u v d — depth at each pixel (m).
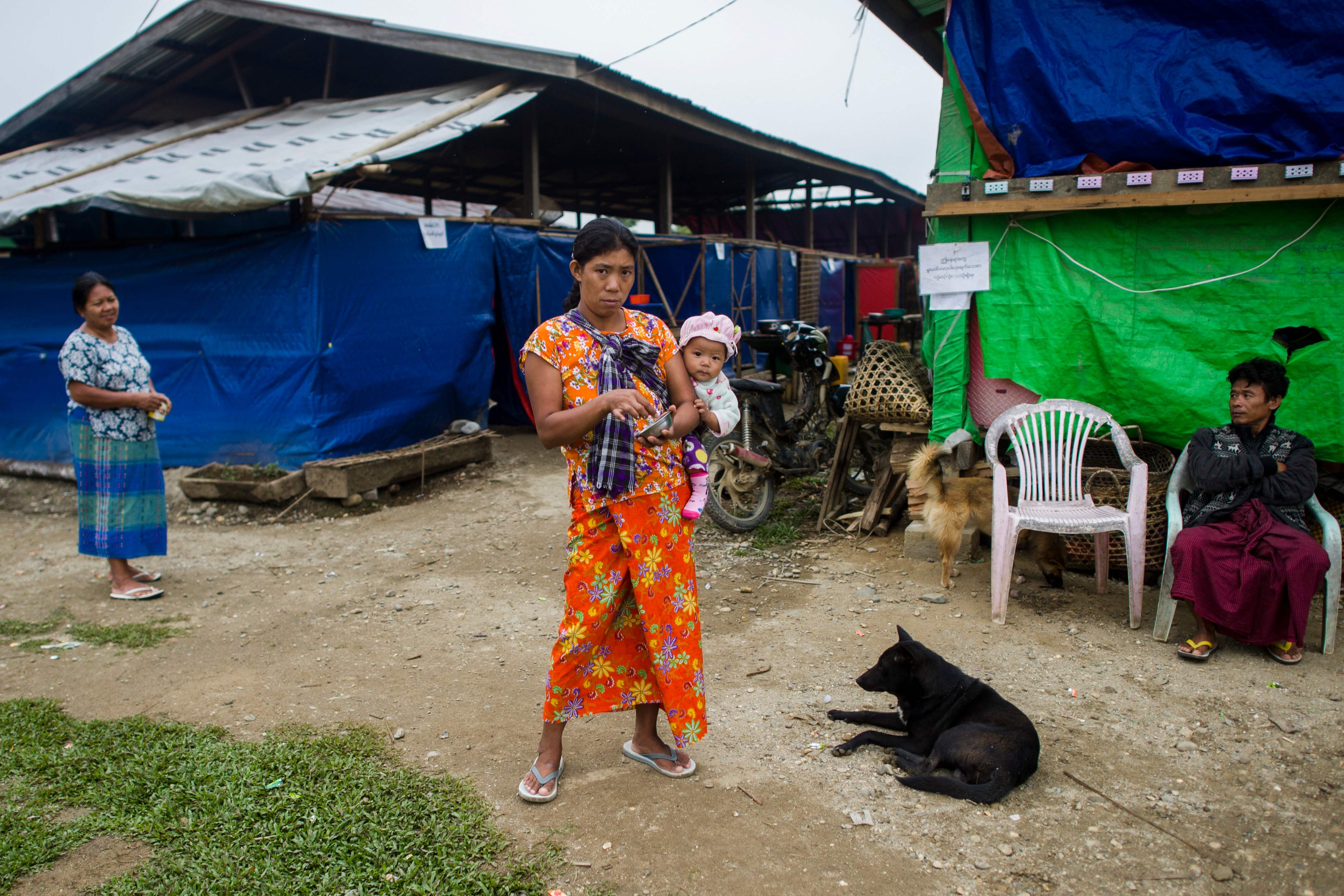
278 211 8.78
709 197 18.58
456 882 2.43
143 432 5.11
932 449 4.86
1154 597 4.64
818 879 2.47
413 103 9.38
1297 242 4.51
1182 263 4.73
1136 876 2.47
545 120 11.80
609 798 2.89
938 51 6.70
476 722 3.47
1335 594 3.85
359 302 7.61
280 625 4.68
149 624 4.73
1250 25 4.51
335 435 7.48
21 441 8.95
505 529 6.47
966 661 3.90
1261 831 2.65
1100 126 4.71
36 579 5.59
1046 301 5.01
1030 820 2.73
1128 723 3.32
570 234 10.44
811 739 3.26
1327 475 4.74
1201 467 3.99
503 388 10.77
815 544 5.76
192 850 2.62
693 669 2.75
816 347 6.52
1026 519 4.25
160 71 10.68
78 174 8.69
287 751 3.19
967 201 5.05
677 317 12.43
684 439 2.80
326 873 2.50
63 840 2.68
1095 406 4.68
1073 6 4.79
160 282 7.86
